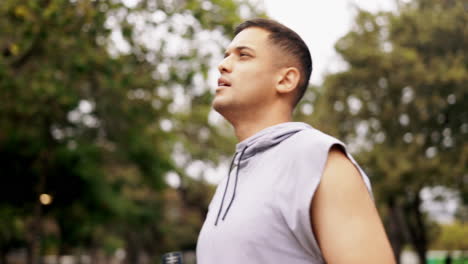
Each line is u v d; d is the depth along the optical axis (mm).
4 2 10969
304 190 1519
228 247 1593
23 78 12781
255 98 1791
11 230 26250
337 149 1578
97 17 11070
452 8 19516
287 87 1805
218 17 11367
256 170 1696
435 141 20438
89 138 19469
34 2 10539
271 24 1854
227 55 1879
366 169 20844
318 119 22297
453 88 19109
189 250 50594
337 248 1453
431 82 19016
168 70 12000
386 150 20406
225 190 1748
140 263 53281
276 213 1552
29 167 20062
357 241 1440
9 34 11680
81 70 12625
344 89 21469
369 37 20969
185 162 30266
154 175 21547
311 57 1883
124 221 27625
